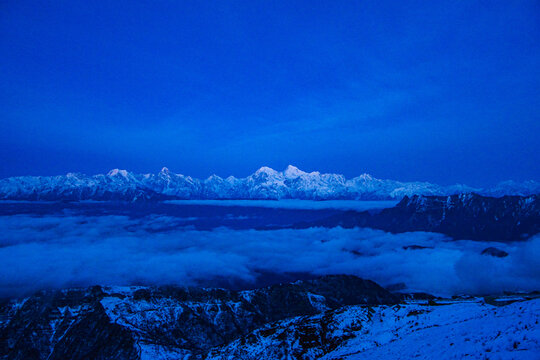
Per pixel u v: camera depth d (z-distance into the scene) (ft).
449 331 193.98
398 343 217.56
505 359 109.60
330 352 294.87
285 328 396.98
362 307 382.42
